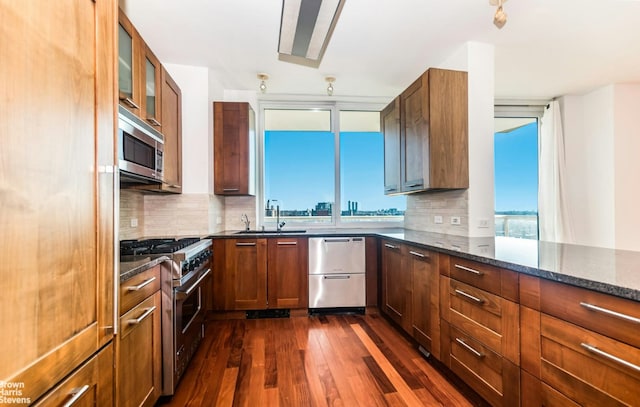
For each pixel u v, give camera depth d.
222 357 2.21
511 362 1.38
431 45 2.60
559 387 1.14
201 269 2.36
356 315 3.14
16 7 0.63
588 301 1.04
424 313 2.19
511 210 3.96
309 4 1.91
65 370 0.78
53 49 0.74
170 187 2.58
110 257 0.98
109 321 0.98
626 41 2.54
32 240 0.67
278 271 3.07
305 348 2.36
